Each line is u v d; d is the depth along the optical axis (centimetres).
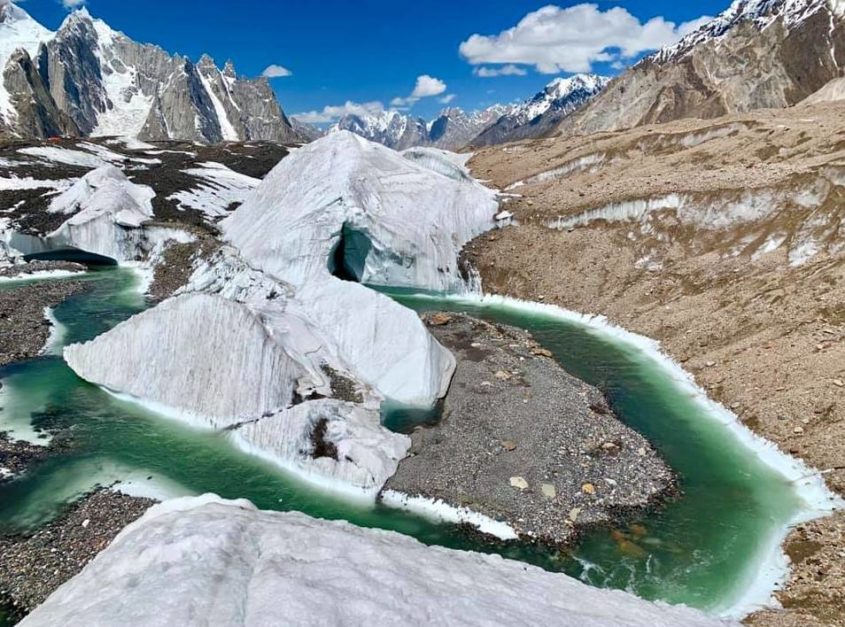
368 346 3038
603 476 2256
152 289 4581
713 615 1605
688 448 2469
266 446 2342
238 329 2594
